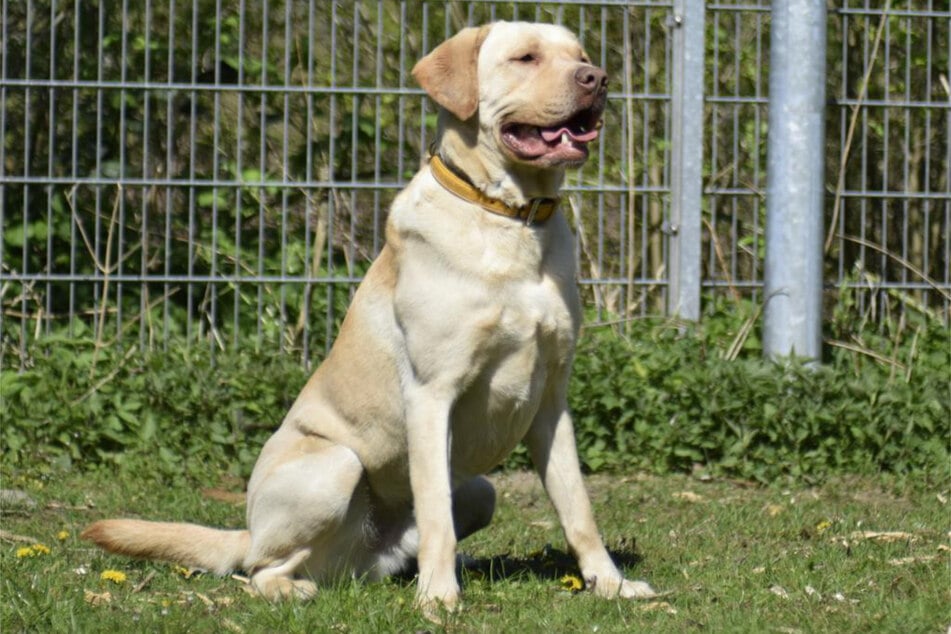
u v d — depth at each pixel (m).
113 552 6.89
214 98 11.51
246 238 12.16
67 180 10.90
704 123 12.09
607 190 11.30
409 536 7.05
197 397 10.62
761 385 10.50
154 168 12.16
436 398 6.40
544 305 6.45
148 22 10.92
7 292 11.89
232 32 12.23
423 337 6.39
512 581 6.81
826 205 12.41
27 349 11.24
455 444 6.69
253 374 10.74
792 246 10.84
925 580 6.64
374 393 6.69
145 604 6.34
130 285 12.08
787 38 10.80
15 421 10.50
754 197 11.74
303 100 12.16
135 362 11.02
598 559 6.65
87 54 12.05
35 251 12.02
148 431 10.47
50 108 11.05
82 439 10.49
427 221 6.47
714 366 10.70
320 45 12.21
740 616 5.95
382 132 12.23
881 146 12.53
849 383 10.55
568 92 6.33
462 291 6.34
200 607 6.30
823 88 10.88
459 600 6.26
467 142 6.49
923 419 10.41
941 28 12.59
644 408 10.61
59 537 7.94
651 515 8.98
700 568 7.21
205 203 12.08
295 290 11.86
